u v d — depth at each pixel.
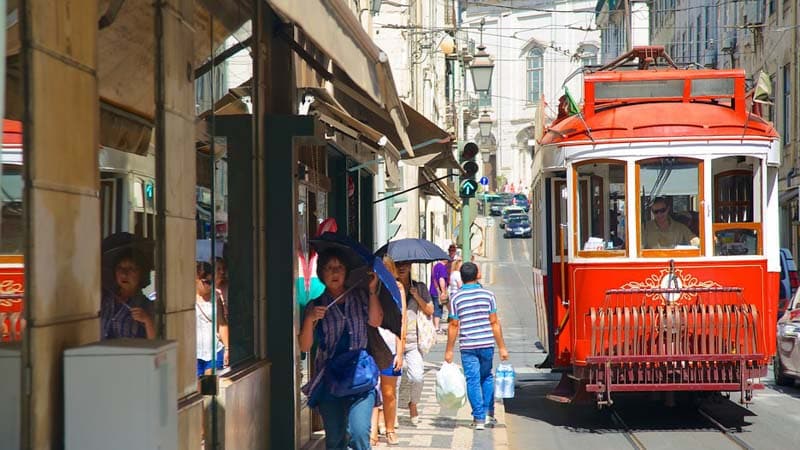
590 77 27.75
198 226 16.42
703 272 26.61
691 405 32.12
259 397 20.03
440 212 105.88
